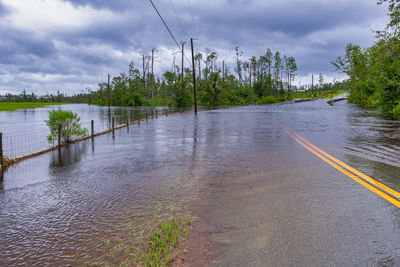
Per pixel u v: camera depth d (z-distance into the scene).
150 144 9.92
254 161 6.58
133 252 2.50
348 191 4.11
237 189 4.37
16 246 2.67
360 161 6.32
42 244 2.70
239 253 2.43
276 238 2.70
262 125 17.33
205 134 12.86
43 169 6.18
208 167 6.04
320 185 4.45
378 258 2.31
